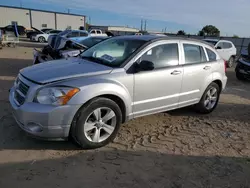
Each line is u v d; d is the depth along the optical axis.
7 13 47.97
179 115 5.21
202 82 4.90
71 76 3.30
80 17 58.19
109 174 2.96
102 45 4.58
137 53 3.83
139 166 3.17
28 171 2.91
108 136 3.59
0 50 16.78
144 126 4.49
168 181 2.90
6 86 6.66
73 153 3.37
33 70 3.60
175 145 3.83
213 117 5.27
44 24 52.62
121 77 3.58
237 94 7.85
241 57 10.77
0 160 3.09
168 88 4.22
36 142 3.58
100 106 3.36
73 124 3.21
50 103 3.06
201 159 3.45
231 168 3.27
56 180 2.78
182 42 4.55
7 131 3.86
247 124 4.98
